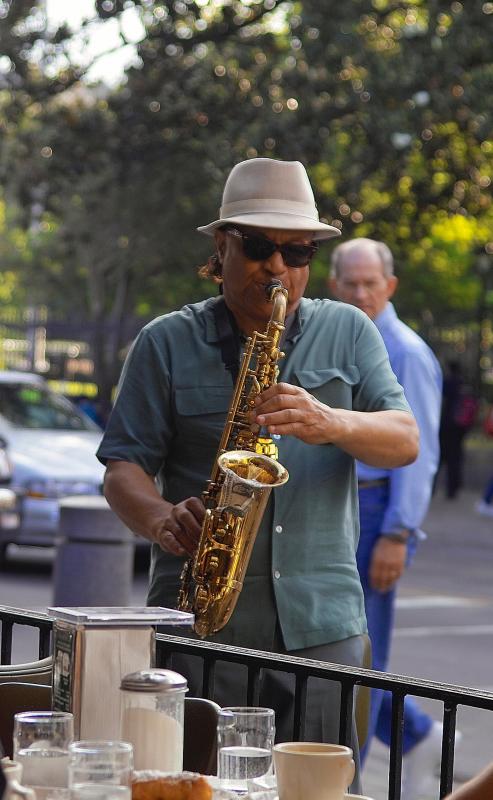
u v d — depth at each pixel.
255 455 4.35
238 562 4.44
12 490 14.04
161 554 4.84
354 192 18.03
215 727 3.11
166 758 2.83
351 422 4.49
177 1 17.34
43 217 21.88
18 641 10.68
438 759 6.68
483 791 2.75
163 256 30.89
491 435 25.25
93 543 9.85
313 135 17.31
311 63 16.86
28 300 38.91
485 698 3.33
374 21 17.25
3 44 17.52
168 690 2.84
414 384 6.62
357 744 4.59
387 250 6.98
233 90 18.36
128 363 4.91
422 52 16.58
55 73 18.36
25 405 15.23
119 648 2.99
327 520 4.66
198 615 4.51
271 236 4.67
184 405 4.75
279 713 4.60
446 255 35.31
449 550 19.19
